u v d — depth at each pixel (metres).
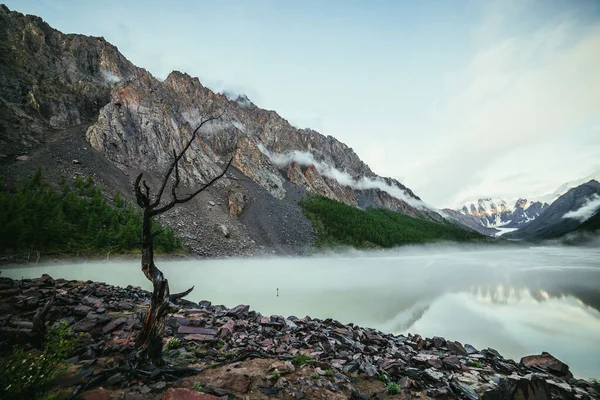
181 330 11.62
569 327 23.47
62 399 6.04
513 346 19.22
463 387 8.98
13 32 122.06
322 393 7.41
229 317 14.80
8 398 5.61
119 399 6.15
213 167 131.50
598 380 14.05
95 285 18.94
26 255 47.69
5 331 8.97
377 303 31.39
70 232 58.47
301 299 31.98
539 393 9.91
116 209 72.62
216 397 6.38
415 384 8.84
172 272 49.59
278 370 8.34
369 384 8.71
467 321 24.94
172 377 7.34
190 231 86.06
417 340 14.84
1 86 97.81
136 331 11.05
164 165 111.12
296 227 124.94
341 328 15.73
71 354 8.55
